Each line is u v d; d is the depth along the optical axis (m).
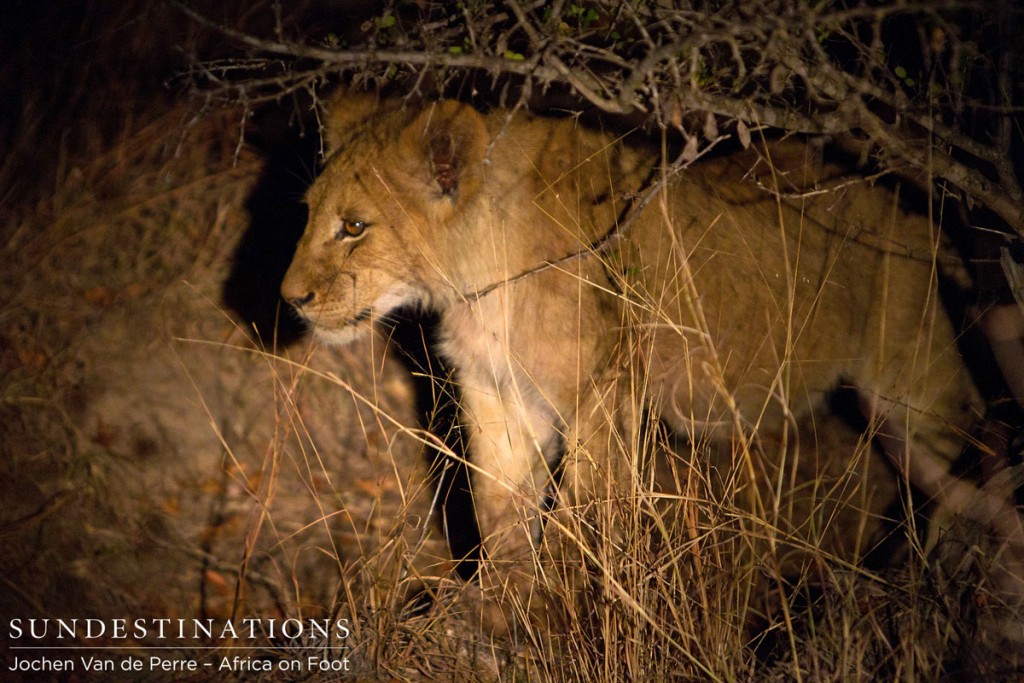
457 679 6.73
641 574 6.05
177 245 11.22
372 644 6.88
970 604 6.34
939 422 7.95
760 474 8.49
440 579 7.24
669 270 7.40
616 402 7.01
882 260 7.81
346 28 9.78
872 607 6.41
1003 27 6.05
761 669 6.22
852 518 8.35
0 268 10.55
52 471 8.53
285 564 8.27
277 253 11.30
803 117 5.80
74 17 12.31
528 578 7.23
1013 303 7.28
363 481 9.20
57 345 9.95
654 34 6.73
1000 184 6.64
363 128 7.44
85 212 11.33
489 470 7.87
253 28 10.96
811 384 8.02
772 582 7.43
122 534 8.22
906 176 7.80
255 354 10.21
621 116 8.02
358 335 7.65
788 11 5.27
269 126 11.88
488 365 7.73
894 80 5.74
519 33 6.79
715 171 7.77
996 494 6.72
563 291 7.20
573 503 7.11
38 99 11.95
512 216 7.20
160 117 12.19
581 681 6.30
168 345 10.20
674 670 6.02
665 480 7.89
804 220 7.77
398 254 7.43
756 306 7.63
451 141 6.97
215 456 9.27
